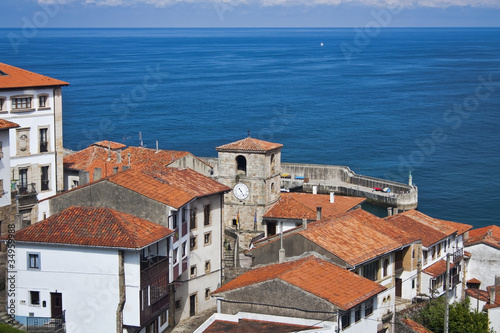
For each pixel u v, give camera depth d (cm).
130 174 7888
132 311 6856
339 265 7450
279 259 7731
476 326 8244
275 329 6350
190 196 7925
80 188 7625
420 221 9781
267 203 10950
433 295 8938
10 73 10050
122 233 6875
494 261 10044
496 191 17762
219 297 6819
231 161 10988
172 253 7556
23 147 9931
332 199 10675
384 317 7838
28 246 6969
